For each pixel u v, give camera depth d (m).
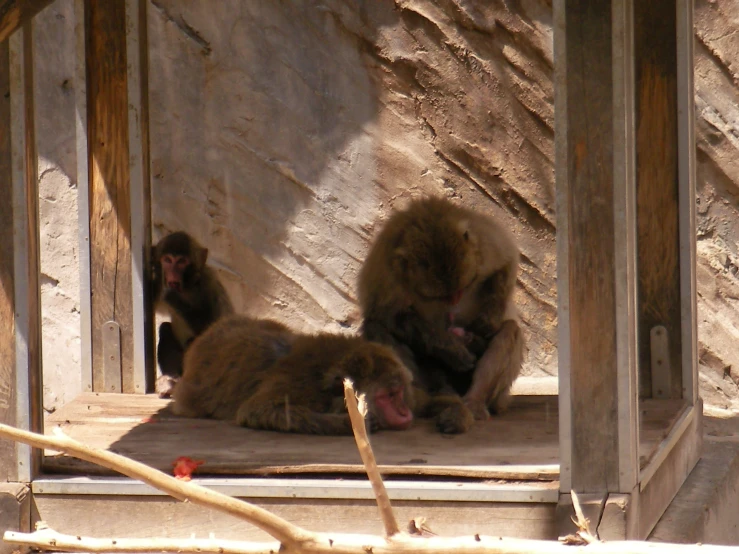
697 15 18.88
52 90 19.67
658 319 13.20
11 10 7.52
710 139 18.97
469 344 13.30
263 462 10.09
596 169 8.92
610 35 8.80
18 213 9.67
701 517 10.79
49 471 10.06
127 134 14.80
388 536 5.96
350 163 19.91
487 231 13.35
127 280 14.87
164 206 19.83
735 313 19.05
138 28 14.68
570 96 8.94
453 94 19.66
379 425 11.60
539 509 9.16
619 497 8.98
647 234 13.20
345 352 12.05
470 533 9.28
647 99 13.09
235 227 19.89
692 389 13.05
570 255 9.05
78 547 6.09
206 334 13.59
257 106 19.78
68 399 19.97
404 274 12.88
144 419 12.64
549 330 19.73
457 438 11.22
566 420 9.12
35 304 9.98
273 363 12.57
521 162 19.67
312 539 5.95
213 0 19.61
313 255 20.00
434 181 19.80
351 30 19.64
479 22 19.34
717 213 19.09
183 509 9.63
